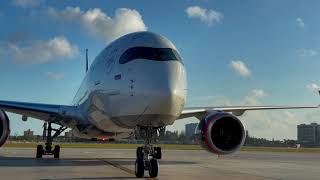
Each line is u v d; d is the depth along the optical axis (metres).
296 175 15.90
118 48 16.27
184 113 19.06
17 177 13.15
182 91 13.91
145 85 13.76
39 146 23.02
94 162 20.94
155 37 15.27
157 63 14.17
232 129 16.56
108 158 25.00
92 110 18.09
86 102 19.06
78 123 21.06
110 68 16.05
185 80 14.40
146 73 13.97
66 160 21.98
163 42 15.08
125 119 14.78
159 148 24.42
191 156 30.66
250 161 25.31
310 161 27.20
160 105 13.50
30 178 12.91
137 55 14.66
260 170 18.00
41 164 18.64
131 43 15.44
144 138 14.83
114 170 16.20
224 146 16.28
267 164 22.50
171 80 13.75
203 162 22.89
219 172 16.31
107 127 17.91
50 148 23.30
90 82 18.75
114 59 15.99
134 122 14.50
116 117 15.33
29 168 16.42
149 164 13.97
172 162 22.28
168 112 13.62
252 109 20.86
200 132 16.12
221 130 16.53
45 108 20.33
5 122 15.09
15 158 23.11
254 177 14.62
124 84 14.59
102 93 16.41
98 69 17.78
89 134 21.36
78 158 24.41
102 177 13.61
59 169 16.17
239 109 20.53
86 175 14.12
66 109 20.59
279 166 21.00
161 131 15.28
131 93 14.18
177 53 15.05
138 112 13.95
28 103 20.39
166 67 14.07
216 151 15.95
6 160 21.23
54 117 21.16
